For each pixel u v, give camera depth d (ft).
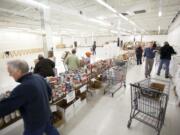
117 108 9.52
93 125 7.68
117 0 15.66
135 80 16.12
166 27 49.65
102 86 12.64
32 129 4.32
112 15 23.27
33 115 4.17
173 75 14.64
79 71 10.50
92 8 19.38
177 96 10.48
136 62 28.04
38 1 12.00
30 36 37.11
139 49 26.02
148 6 18.29
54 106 6.72
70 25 35.91
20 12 19.10
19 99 3.77
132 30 55.88
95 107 9.70
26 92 3.86
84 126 7.61
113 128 7.41
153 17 27.04
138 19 29.14
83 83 9.20
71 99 7.85
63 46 71.67
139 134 6.89
